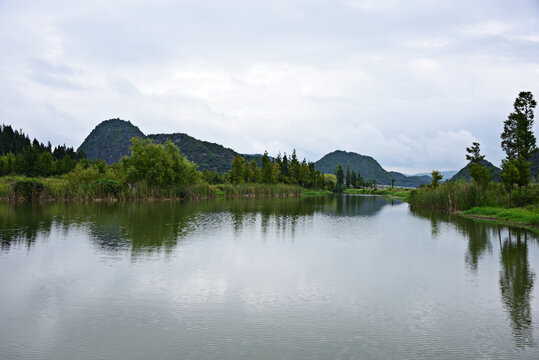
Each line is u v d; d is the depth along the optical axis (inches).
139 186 2518.5
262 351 385.7
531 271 714.2
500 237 1107.9
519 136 1701.5
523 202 1669.5
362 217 1737.2
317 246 949.8
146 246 891.4
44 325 442.3
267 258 802.8
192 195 2910.9
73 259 750.5
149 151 2664.9
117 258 765.9
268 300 540.7
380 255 847.7
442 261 792.9
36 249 837.2
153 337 414.3
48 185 2285.9
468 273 698.2
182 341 405.7
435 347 402.0
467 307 524.1
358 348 396.8
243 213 1791.3
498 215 1596.9
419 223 1476.4
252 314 486.3
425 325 460.4
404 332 439.5
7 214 1487.5
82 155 6358.3
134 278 631.2
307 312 497.4
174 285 599.5
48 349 385.1
